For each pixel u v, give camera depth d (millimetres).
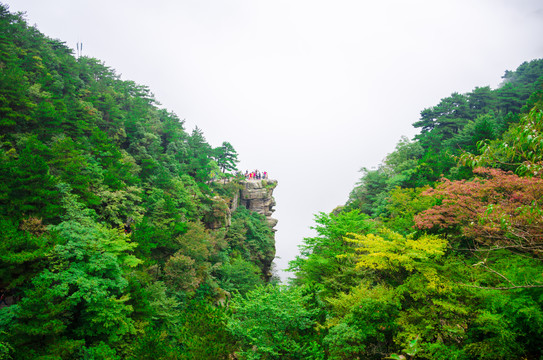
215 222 49281
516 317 10438
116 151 33406
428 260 13727
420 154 46625
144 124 54344
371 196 45281
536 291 10203
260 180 75062
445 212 15820
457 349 11211
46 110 30500
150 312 19031
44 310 12945
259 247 57688
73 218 20188
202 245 33500
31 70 40938
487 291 11656
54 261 15758
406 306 13820
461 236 15695
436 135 49781
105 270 17266
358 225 23062
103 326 15625
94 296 15117
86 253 16953
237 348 15305
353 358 11859
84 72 56312
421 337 11609
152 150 48375
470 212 13914
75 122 34812
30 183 19266
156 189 38000
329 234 23188
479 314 11711
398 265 14547
